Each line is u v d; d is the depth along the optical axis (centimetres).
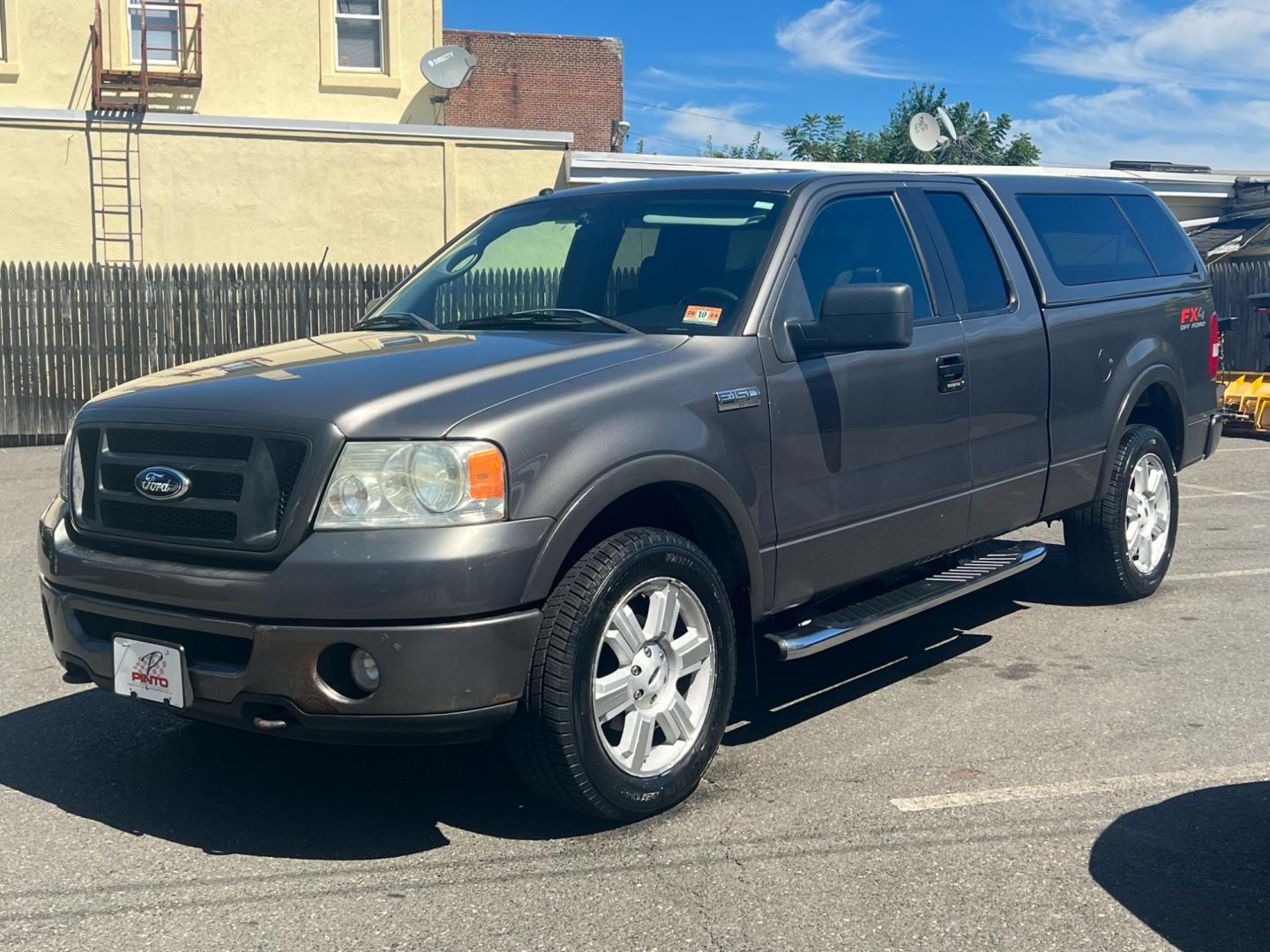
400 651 348
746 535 430
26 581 747
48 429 1458
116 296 1463
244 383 395
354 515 352
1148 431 666
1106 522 642
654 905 345
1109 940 323
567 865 371
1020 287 577
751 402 432
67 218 1791
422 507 353
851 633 461
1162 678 545
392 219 1877
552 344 428
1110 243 663
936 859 371
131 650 383
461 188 1894
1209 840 383
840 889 352
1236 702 512
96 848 385
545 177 1920
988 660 577
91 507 402
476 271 527
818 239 484
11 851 383
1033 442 575
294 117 2030
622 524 422
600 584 375
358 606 346
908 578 546
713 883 357
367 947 323
